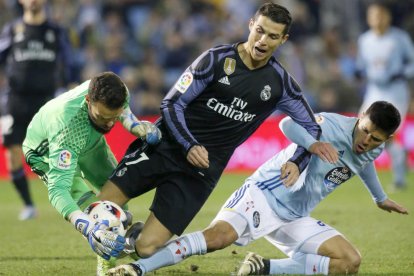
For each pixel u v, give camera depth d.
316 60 62.78
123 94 18.36
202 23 64.62
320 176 20.69
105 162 21.33
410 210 35.91
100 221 18.33
